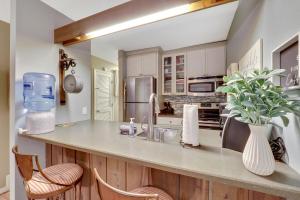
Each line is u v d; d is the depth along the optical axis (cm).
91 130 161
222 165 80
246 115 74
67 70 192
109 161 123
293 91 79
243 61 178
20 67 148
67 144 115
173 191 101
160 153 96
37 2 162
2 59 198
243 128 97
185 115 113
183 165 79
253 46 139
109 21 142
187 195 97
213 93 315
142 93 350
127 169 116
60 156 152
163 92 372
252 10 148
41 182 111
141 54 371
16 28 145
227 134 104
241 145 97
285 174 70
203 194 93
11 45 148
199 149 104
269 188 62
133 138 130
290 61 84
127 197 66
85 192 136
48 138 129
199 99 352
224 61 315
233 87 76
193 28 259
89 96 227
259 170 69
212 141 122
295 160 73
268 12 111
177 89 360
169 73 372
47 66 171
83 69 216
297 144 72
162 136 137
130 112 362
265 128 72
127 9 133
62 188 109
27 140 152
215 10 208
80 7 183
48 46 172
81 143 116
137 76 360
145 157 90
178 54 358
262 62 122
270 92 69
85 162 135
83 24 156
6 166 204
